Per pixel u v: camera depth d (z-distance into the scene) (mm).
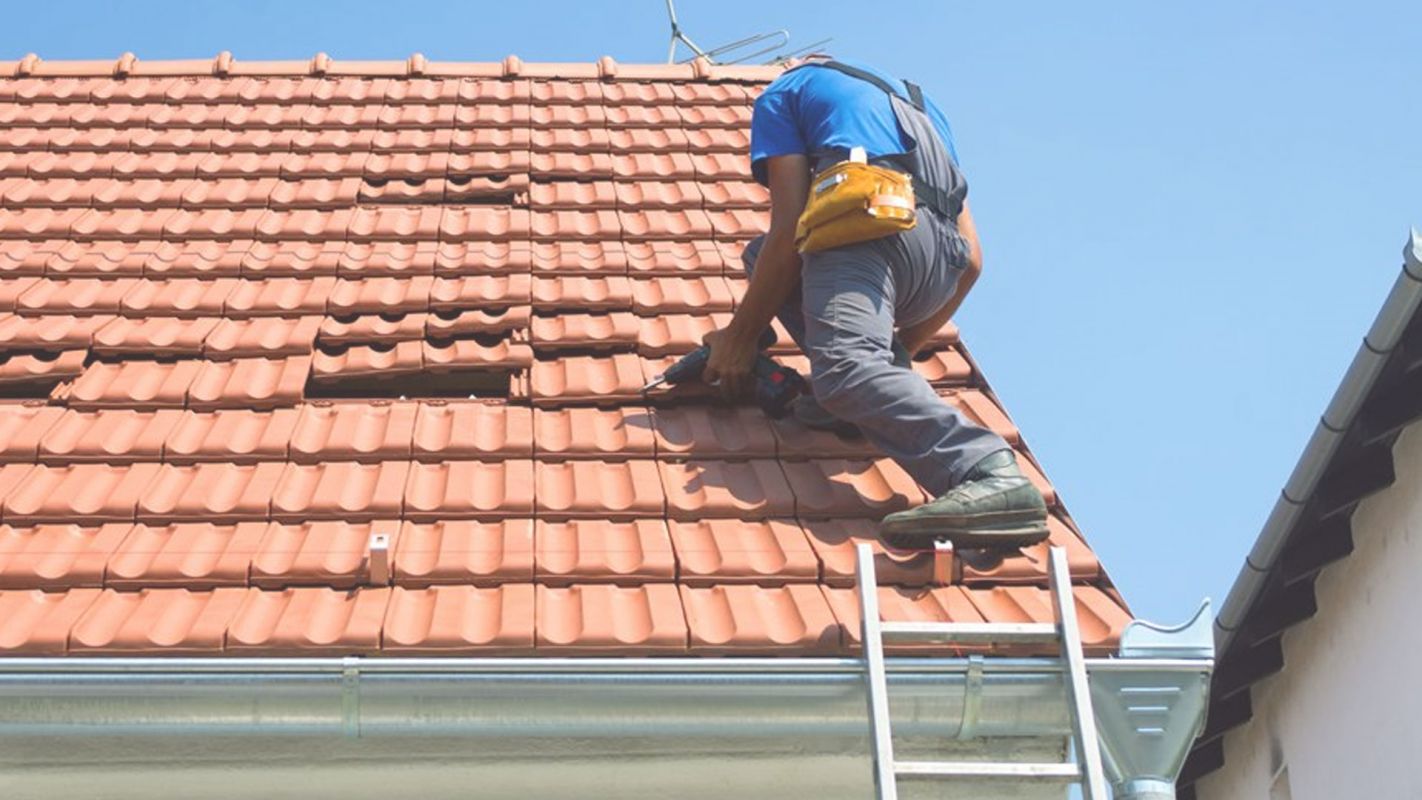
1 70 11438
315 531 6934
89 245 9336
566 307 8711
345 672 5941
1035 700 6152
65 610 6402
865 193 7078
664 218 9859
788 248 7469
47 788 6285
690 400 8000
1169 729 6145
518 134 10836
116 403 7848
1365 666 11414
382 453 7484
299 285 8930
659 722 6094
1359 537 11438
